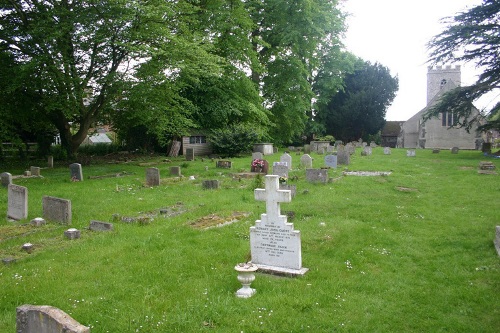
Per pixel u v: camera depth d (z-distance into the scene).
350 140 68.19
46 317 4.64
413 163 28.58
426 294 7.31
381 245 10.06
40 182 20.38
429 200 15.43
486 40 33.19
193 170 25.27
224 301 6.96
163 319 6.44
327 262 8.95
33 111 27.75
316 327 6.22
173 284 7.82
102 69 27.03
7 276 8.23
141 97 27.20
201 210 13.95
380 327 6.20
